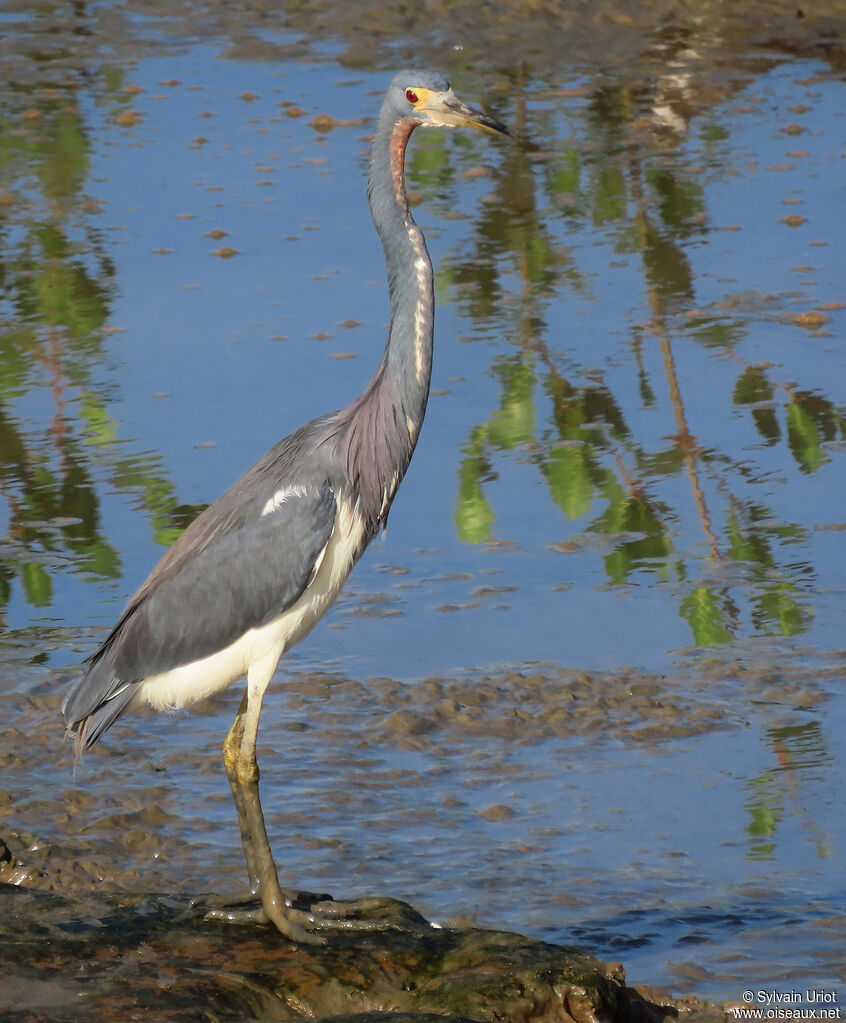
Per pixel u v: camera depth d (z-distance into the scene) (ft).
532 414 48.01
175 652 27.32
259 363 51.19
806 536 40.83
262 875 25.43
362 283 57.72
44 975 23.67
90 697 27.71
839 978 24.67
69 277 58.65
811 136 71.41
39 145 73.46
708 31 85.56
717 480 43.86
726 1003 24.00
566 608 37.99
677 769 31.27
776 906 26.78
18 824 29.86
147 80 82.89
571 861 28.35
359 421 27.89
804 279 56.95
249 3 93.35
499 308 55.62
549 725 33.06
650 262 59.06
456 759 31.96
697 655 35.58
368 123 75.10
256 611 26.99
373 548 41.24
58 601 38.78
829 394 48.47
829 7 86.89
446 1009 22.91
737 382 49.57
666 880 27.68
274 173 69.10
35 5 95.50
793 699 33.63
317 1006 23.35
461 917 26.55
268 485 27.43
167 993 23.02
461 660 35.83
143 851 29.07
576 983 23.24
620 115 75.31
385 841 29.09
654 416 47.62
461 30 86.53
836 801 29.89
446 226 63.00
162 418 47.93
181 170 69.92
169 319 55.06
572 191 66.44
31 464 45.37
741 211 63.46
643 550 40.60
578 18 86.89
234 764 26.66
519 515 42.55
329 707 34.12
